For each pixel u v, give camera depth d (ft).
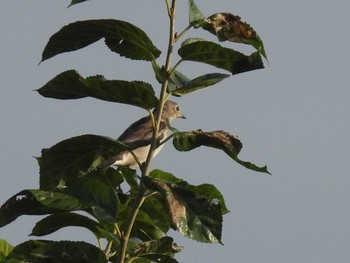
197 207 25.49
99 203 26.66
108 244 28.81
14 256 26.43
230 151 26.66
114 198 26.76
